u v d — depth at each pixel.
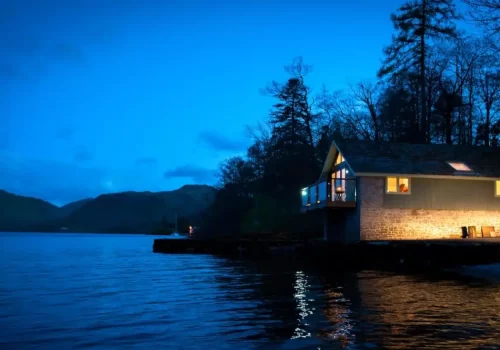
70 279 22.88
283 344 9.80
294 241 36.88
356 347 9.52
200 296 16.53
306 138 58.50
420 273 23.73
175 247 49.56
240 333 10.77
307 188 36.44
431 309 13.53
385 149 32.97
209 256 42.19
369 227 29.59
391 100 50.94
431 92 49.94
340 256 27.47
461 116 51.75
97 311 13.70
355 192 30.45
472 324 11.52
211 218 69.31
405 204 30.11
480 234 30.66
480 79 49.78
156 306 14.46
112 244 84.00
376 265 26.27
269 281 20.86
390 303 14.61
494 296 16.02
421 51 46.34
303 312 13.20
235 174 71.62
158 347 9.73
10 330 11.30
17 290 18.61
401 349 9.38
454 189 30.81
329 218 36.34
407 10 46.62
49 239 123.81
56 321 12.29
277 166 58.44
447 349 9.37
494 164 32.62
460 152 34.03
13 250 59.34
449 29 45.72
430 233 30.16
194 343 9.98
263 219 57.94
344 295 16.33
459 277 21.83
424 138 48.38
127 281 21.73
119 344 10.00
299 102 58.75
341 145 32.75
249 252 40.03
